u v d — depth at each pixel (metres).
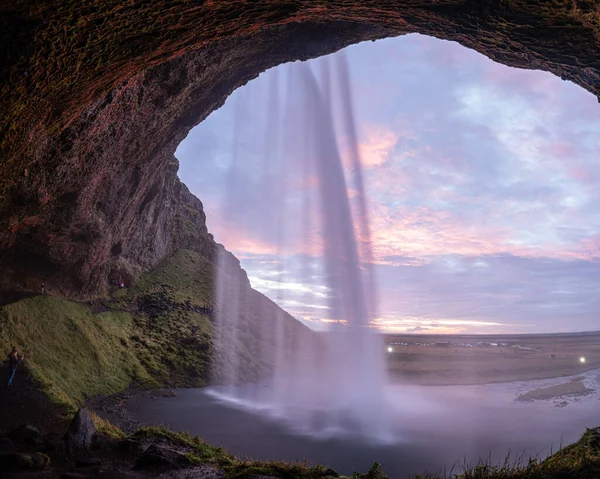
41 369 25.75
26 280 33.59
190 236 68.75
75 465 11.79
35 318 31.06
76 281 38.44
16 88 8.29
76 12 7.08
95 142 26.84
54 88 9.05
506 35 8.38
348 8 8.63
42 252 32.59
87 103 11.06
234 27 9.06
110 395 30.33
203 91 33.22
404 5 8.33
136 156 35.22
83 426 13.55
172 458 12.41
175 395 33.62
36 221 27.72
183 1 7.43
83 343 33.38
